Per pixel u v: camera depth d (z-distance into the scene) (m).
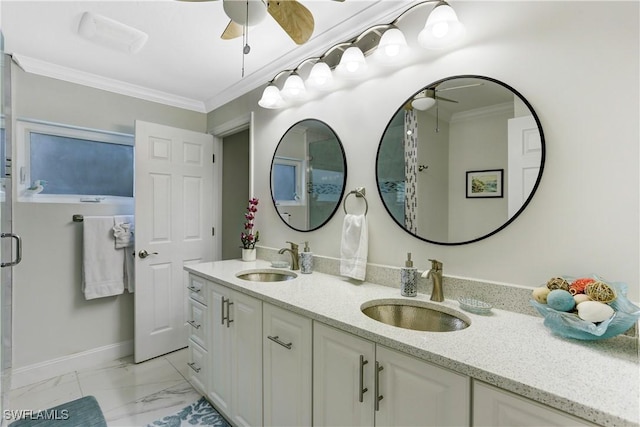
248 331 1.59
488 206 1.30
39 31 1.84
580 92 1.09
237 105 2.76
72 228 2.43
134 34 1.87
